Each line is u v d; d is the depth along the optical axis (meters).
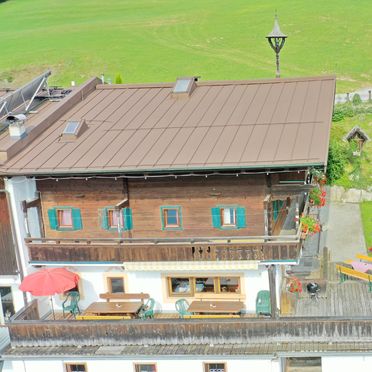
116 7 106.88
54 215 28.30
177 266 26.28
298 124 27.14
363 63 68.25
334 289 29.62
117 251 26.78
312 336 25.27
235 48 77.88
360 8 85.50
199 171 25.56
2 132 30.86
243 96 30.70
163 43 82.31
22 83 73.56
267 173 25.59
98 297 28.84
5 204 27.70
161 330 26.20
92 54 79.00
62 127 30.19
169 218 27.55
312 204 30.42
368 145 46.56
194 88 32.28
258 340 25.67
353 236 37.12
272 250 25.45
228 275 27.55
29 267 28.33
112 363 26.23
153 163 25.77
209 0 104.12
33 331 26.97
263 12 90.31
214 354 25.25
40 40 89.00
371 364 24.53
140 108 31.11
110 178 27.17
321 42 75.62
